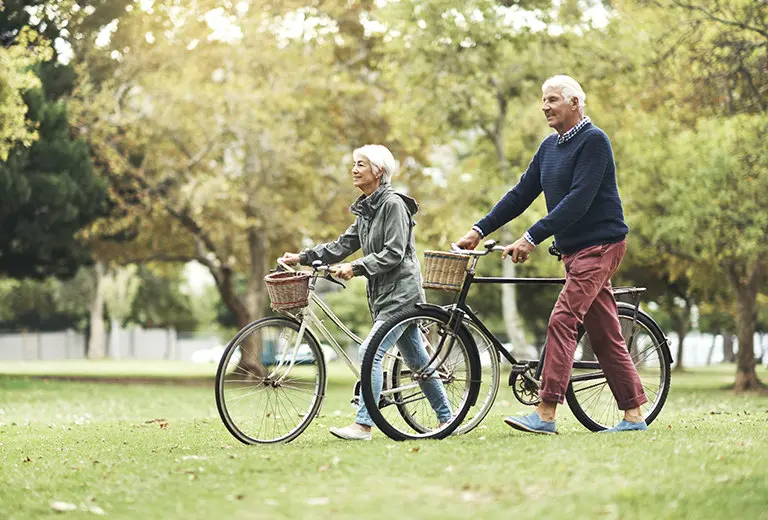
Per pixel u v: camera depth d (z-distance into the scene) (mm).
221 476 4863
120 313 65188
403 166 28547
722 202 22359
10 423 12117
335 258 6891
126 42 24672
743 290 26000
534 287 39844
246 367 6422
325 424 8594
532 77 25953
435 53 25734
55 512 4461
